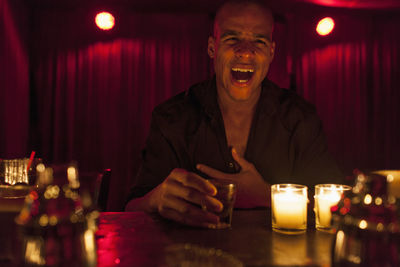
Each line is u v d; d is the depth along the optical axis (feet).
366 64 19.92
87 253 1.77
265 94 5.75
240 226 3.21
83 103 18.70
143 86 19.10
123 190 19.06
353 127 19.98
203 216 3.15
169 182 3.37
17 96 15.98
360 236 1.77
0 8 13.62
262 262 2.37
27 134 17.84
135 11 18.84
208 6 18.21
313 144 5.77
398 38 19.90
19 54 16.28
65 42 18.44
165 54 19.15
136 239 2.81
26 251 1.76
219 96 5.67
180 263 2.23
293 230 2.98
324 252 2.56
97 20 17.11
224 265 2.19
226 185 3.16
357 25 19.85
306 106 5.97
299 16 19.52
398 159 20.06
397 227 1.74
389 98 19.97
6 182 5.00
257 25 5.07
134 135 19.10
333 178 5.61
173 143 5.59
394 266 1.71
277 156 5.72
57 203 1.92
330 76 19.76
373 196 1.95
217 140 5.63
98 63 18.72
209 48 5.85
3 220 3.29
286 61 19.36
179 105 5.82
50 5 17.89
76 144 18.66
